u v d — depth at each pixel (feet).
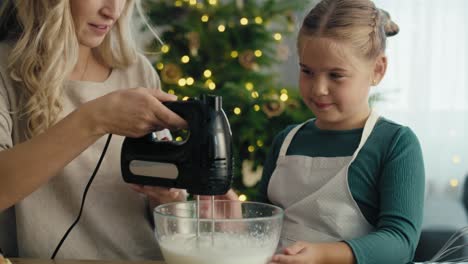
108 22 3.91
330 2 3.95
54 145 2.97
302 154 4.09
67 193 3.99
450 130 10.48
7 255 4.11
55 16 3.77
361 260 3.12
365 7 3.88
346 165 3.80
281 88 9.55
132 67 4.48
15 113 3.92
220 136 2.72
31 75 3.86
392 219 3.45
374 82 3.97
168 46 9.60
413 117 10.55
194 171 2.73
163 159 2.86
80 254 3.99
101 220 4.04
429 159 10.53
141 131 2.91
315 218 3.82
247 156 9.24
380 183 3.69
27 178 3.01
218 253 2.56
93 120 2.93
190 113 2.78
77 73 4.25
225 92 8.94
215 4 9.74
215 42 9.52
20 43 3.86
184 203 2.92
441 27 10.41
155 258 4.24
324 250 3.11
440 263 3.44
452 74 10.43
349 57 3.65
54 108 3.90
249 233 2.64
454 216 9.64
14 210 4.11
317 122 4.23
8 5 4.11
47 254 3.95
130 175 3.07
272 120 9.14
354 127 4.00
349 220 3.73
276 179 4.14
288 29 9.91
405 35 10.52
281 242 3.90
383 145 3.77
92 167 4.04
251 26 9.52
